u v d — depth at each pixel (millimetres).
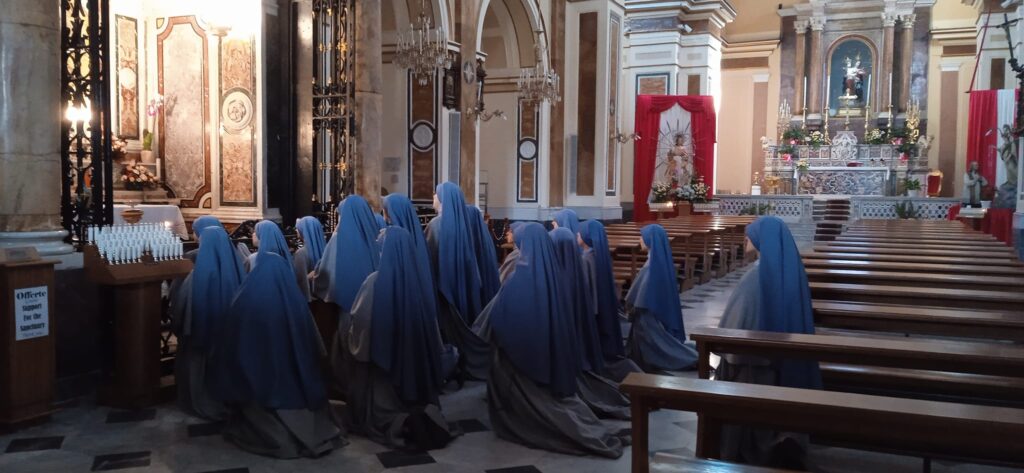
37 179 5723
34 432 5008
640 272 6969
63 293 5676
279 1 10398
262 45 10070
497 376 4969
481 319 6438
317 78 10469
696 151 24219
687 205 22734
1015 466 3650
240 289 4633
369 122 10609
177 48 10516
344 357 5422
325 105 10477
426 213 13492
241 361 4523
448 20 13844
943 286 6711
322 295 5602
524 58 17656
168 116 10617
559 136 18750
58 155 5930
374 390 4945
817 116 28984
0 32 5555
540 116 17844
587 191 18953
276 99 10383
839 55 29219
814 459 4586
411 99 14008
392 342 4777
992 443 2459
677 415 5547
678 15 24875
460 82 14250
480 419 5445
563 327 4840
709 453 3520
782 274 4309
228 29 10148
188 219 10508
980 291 6051
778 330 4242
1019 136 16469
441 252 6773
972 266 7953
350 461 4547
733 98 30594
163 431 5055
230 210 10328
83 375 5852
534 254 4805
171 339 6996
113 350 5656
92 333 5902
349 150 10289
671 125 24234
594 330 5574
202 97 10422
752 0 30172
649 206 23688
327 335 5816
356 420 5031
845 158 28078
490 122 18266
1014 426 2369
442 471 4410
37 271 5109
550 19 18234
